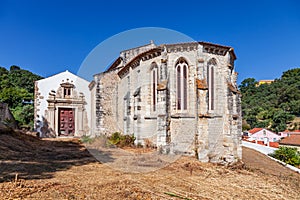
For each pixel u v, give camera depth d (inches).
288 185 418.0
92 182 301.7
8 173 320.5
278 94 2933.1
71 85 1094.4
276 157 882.1
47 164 398.9
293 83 3080.7
